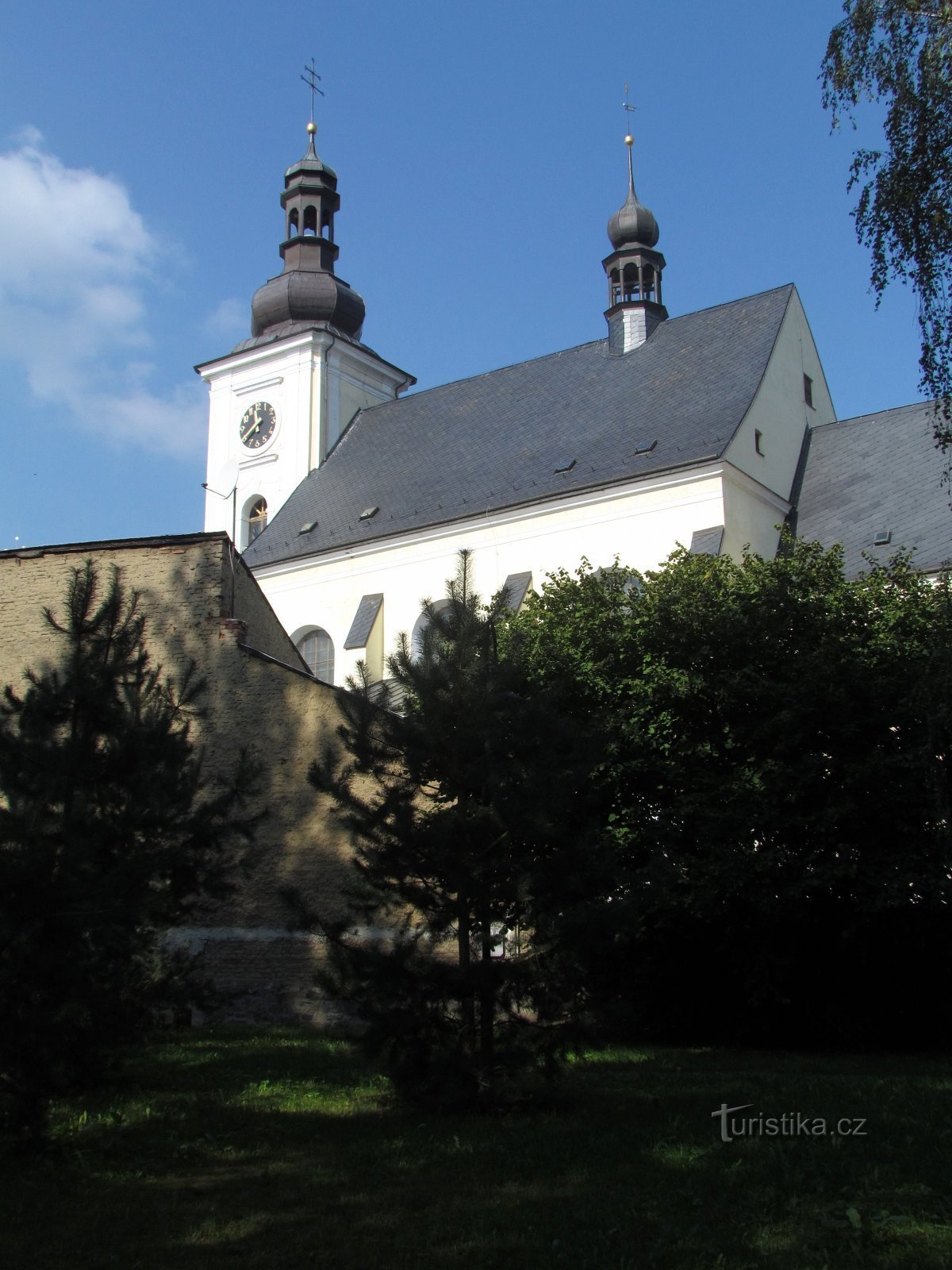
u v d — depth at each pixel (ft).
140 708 41.65
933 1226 26.50
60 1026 32.94
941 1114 38.52
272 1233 26.30
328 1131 36.06
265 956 64.39
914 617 71.36
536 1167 31.58
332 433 179.52
